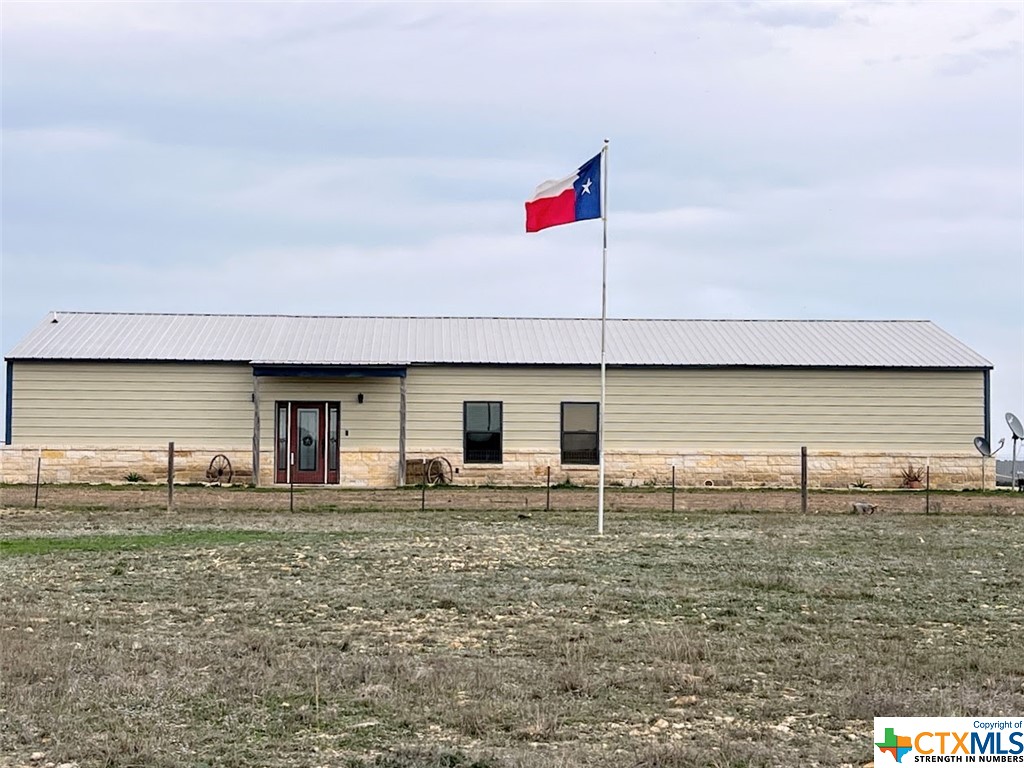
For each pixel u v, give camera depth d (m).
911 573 16.36
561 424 33.69
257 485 32.41
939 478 34.19
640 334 36.38
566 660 10.72
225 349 33.88
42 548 18.47
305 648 11.24
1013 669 10.39
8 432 32.81
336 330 36.09
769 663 10.69
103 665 10.23
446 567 16.56
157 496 28.30
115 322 35.81
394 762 7.68
